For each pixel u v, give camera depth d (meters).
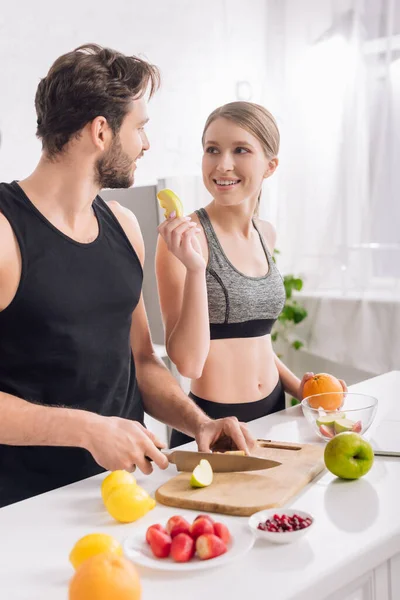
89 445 1.32
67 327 1.50
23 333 1.49
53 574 1.03
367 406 1.56
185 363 1.79
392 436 1.54
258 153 1.95
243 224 2.04
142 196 3.01
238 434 1.46
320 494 1.26
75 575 0.87
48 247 1.49
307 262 3.63
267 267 2.08
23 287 1.46
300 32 3.59
